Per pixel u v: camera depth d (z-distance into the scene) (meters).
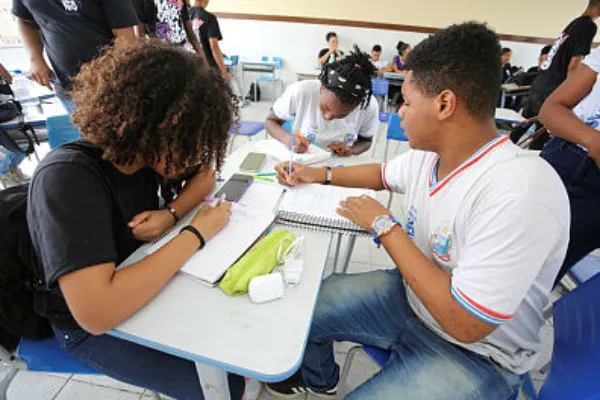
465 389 0.73
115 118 0.59
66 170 0.61
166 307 0.63
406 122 0.71
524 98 5.00
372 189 1.11
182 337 0.58
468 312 0.62
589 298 0.82
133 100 0.58
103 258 0.60
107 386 1.21
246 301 0.65
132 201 0.77
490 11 5.63
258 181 1.11
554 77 2.97
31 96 2.07
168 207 0.87
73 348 0.77
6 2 3.78
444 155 0.73
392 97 5.74
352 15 5.76
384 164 1.09
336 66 1.41
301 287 0.70
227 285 0.66
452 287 0.65
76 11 1.56
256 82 5.82
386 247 0.78
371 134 1.91
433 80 0.63
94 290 0.57
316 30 5.87
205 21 3.57
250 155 1.31
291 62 6.09
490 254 0.60
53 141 1.60
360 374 1.31
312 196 1.02
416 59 0.66
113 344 0.78
